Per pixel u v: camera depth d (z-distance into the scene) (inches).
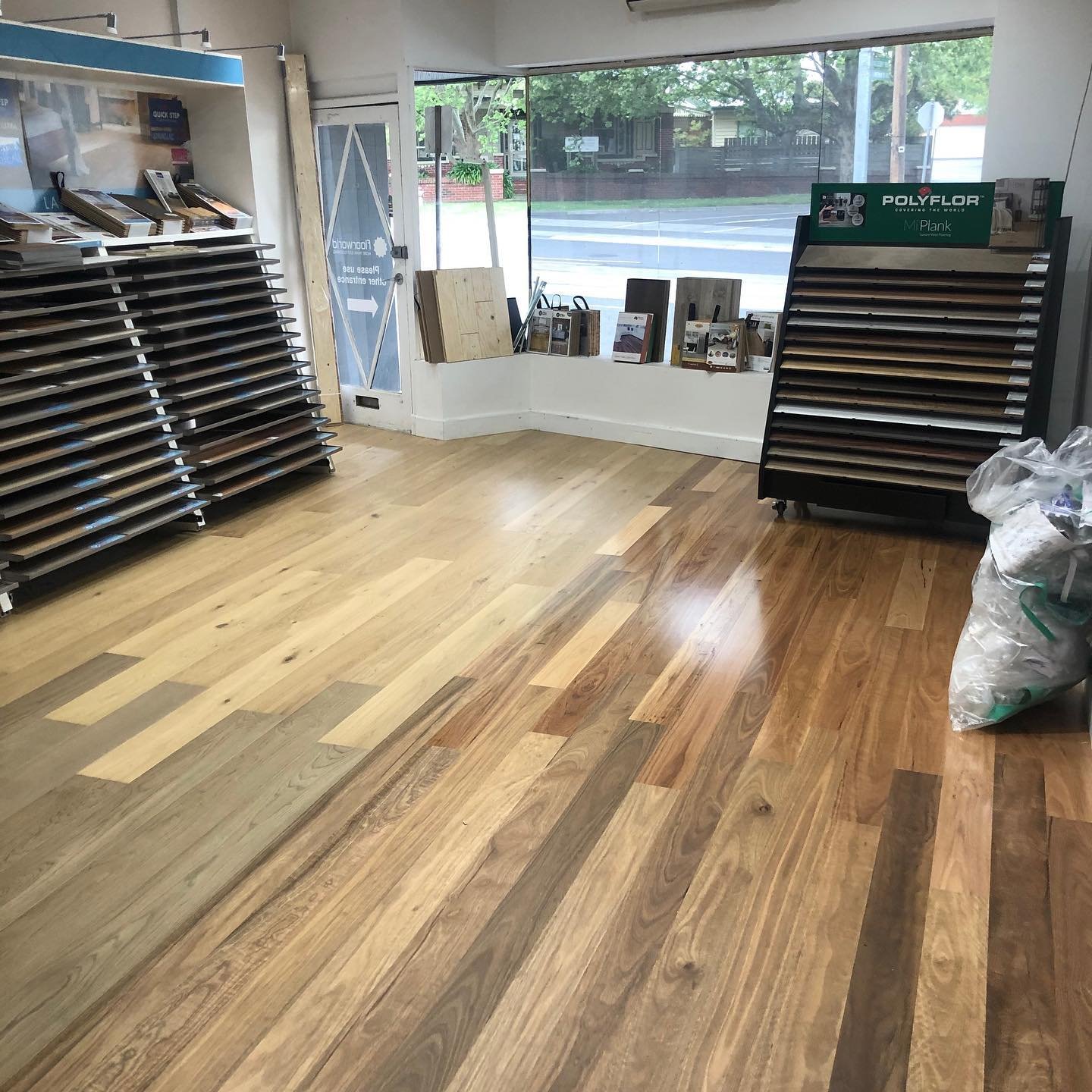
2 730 126.8
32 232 162.4
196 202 208.2
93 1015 82.8
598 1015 81.5
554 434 260.2
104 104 196.5
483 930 91.0
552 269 267.4
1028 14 179.9
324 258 260.2
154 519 183.6
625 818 106.2
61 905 95.8
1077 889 94.7
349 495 214.5
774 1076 75.8
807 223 187.3
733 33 218.4
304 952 88.9
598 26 234.7
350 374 272.2
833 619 152.2
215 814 108.9
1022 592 117.6
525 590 164.4
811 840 102.2
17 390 159.2
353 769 116.3
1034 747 118.3
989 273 171.5
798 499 191.2
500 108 256.8
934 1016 80.8
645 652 142.7
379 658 142.6
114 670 141.3
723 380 232.2
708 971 85.7
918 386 178.9
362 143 249.6
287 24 249.0
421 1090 75.2
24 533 158.4
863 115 215.8
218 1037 80.4
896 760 116.0
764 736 121.3
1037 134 184.5
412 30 234.5
